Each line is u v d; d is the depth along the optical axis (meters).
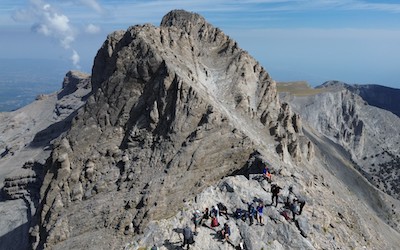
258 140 69.75
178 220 35.59
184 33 84.75
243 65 87.06
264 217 37.59
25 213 84.00
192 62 80.44
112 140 66.38
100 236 52.41
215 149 59.62
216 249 32.84
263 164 54.94
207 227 34.84
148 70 67.69
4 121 172.25
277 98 88.88
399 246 82.88
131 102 67.94
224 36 98.88
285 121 85.44
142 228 50.97
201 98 63.16
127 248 33.44
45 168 68.50
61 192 61.81
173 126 61.41
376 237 54.62
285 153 74.44
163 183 55.47
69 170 64.56
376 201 147.12
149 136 63.47
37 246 59.31
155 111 63.97
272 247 34.88
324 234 39.91
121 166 62.75
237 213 36.66
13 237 77.50
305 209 42.91
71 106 157.38
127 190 57.75
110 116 68.62
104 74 90.56
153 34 77.56
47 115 169.12
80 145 67.06
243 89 82.94
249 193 40.34
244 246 34.19
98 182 61.34
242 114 78.75
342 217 48.31
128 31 79.25
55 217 59.12
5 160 121.12
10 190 90.31
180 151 58.88
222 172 58.50
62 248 52.94
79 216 56.81
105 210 55.78
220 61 89.31
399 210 150.50
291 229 37.03
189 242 31.84
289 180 49.72
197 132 59.78
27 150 119.25
